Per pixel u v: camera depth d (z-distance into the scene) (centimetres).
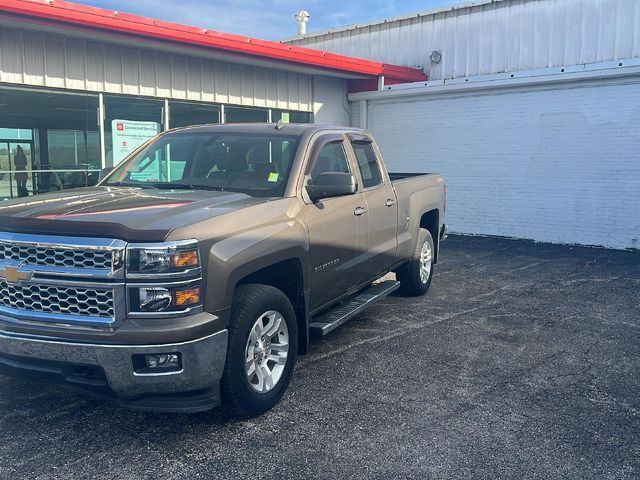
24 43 941
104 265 346
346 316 529
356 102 1582
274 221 424
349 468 348
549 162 1277
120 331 342
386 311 704
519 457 364
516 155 1323
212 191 465
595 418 420
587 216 1238
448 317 681
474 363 530
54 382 369
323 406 434
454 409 432
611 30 1266
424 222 805
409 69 1548
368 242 573
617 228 1202
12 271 362
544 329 638
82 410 423
